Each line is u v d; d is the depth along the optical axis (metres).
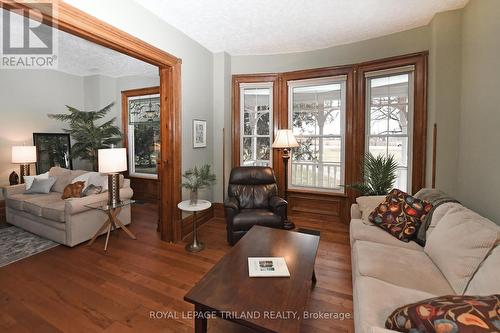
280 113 4.13
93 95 5.29
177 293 2.14
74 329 1.72
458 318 0.85
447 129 2.81
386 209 2.37
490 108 2.15
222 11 2.74
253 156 4.39
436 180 2.87
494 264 1.24
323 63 3.83
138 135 5.46
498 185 2.03
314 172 4.11
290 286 1.47
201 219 3.85
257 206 3.50
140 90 5.24
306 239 2.16
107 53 4.01
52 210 3.06
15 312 1.89
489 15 2.18
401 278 1.56
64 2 1.87
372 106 3.63
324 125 3.99
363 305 1.29
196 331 1.38
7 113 4.36
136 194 5.47
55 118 4.89
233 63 4.22
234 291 1.42
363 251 1.91
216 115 4.11
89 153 4.92
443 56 2.80
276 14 2.82
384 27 3.16
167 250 2.97
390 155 3.49
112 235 3.43
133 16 2.48
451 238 1.61
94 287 2.21
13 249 2.97
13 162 4.14
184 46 3.29
